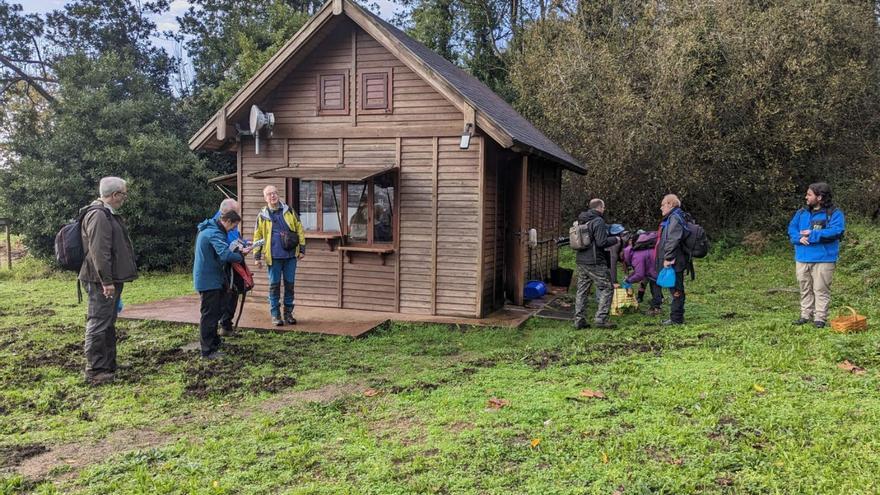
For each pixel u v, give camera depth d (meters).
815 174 15.88
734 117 15.52
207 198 16.94
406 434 4.34
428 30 26.16
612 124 15.73
